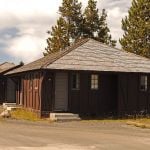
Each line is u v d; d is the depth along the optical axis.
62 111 29.80
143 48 52.72
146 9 53.28
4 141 17.28
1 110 35.88
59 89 30.06
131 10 54.38
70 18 60.72
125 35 54.62
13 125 24.02
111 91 31.28
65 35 60.28
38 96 30.30
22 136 18.98
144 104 31.81
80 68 29.41
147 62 32.38
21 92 38.59
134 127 24.20
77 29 60.66
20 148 15.48
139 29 53.12
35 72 31.64
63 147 15.99
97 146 16.47
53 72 29.52
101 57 31.25
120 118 29.84
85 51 31.33
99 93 30.94
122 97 31.11
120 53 32.38
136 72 30.67
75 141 17.73
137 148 16.25
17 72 36.47
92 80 30.83
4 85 45.06
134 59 32.25
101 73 30.28
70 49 31.36
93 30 60.91
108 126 24.58
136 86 31.61
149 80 32.06
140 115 30.78
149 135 20.48
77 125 24.98
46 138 18.47
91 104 30.64
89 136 19.55
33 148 15.55
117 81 31.16
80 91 30.36
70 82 30.06
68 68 29.06
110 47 32.62
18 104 40.16
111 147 16.31
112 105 31.23
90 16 60.66
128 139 18.75
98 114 30.75
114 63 31.03
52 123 25.97
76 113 30.14
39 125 24.48
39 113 29.55
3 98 45.22
